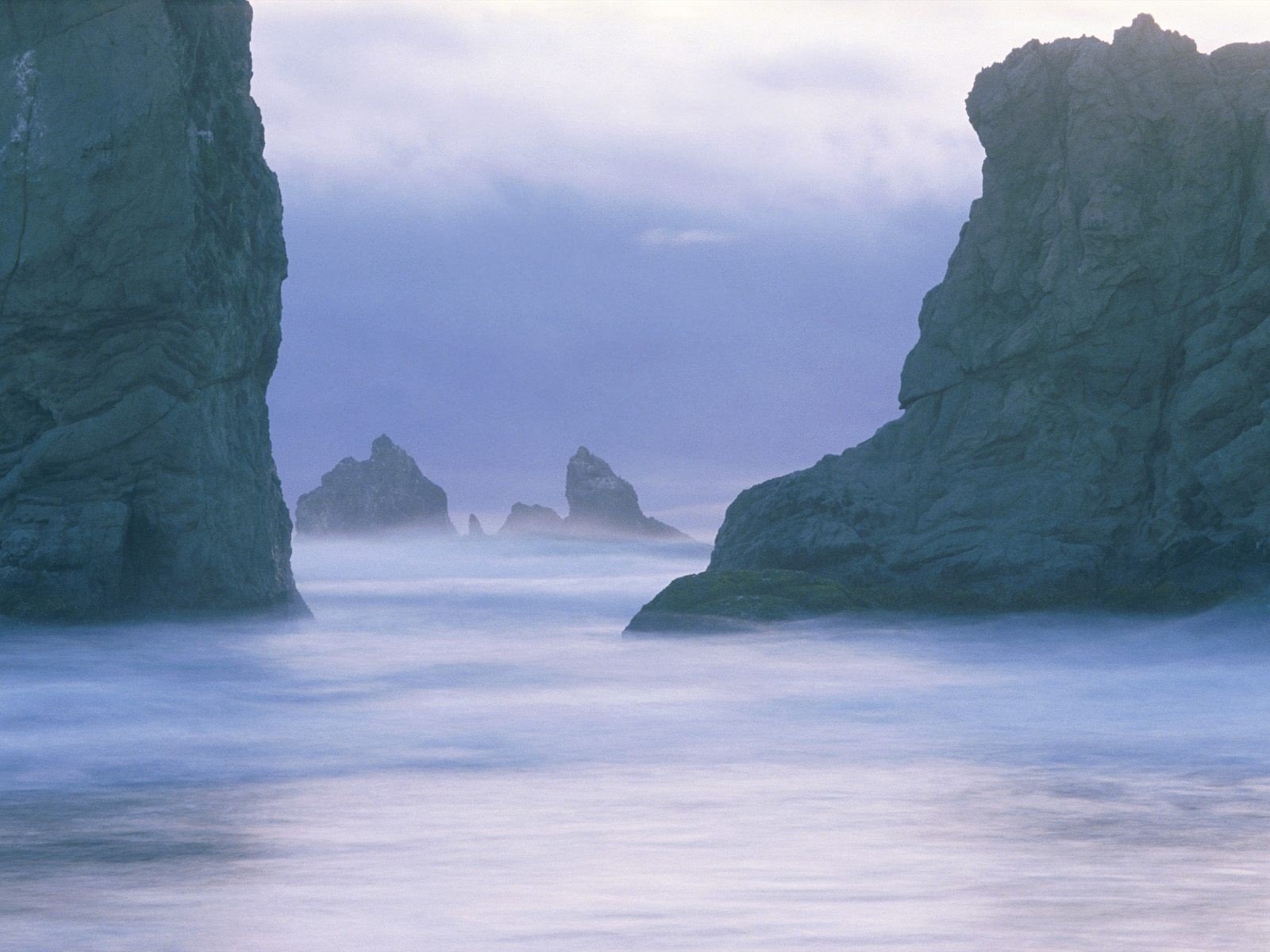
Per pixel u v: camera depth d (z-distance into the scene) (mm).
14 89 62062
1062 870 22328
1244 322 65188
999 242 69188
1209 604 60500
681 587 65438
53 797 29750
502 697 47156
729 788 30594
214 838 25375
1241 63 67250
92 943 18188
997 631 60438
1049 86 68750
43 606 60281
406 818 27250
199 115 64625
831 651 58031
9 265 61750
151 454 63094
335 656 59656
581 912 19688
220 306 65188
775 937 18234
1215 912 19453
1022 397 67500
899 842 24719
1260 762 33812
